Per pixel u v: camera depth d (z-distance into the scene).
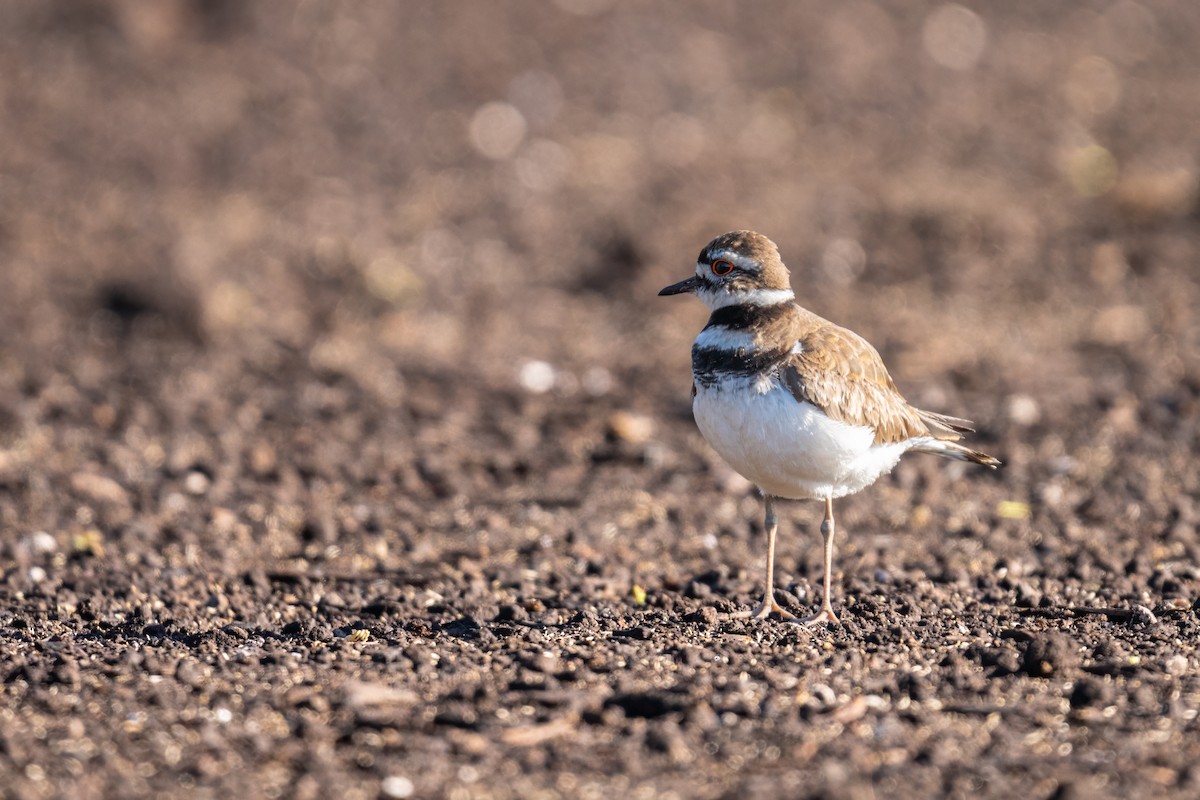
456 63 25.78
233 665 8.14
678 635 8.72
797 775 6.64
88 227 19.86
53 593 9.81
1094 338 16.47
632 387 15.62
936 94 25.94
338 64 25.56
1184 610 9.19
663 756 6.85
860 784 6.48
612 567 10.57
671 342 17.06
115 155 22.27
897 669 8.08
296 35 26.33
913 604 9.38
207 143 22.81
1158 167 22.42
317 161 22.42
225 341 16.84
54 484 12.54
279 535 11.55
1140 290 17.91
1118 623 8.98
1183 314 16.94
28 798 6.41
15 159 21.97
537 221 20.73
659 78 25.84
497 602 9.65
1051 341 16.50
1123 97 26.16
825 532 9.15
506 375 16.02
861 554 10.83
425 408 14.91
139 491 12.48
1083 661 8.11
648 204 21.12
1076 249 19.45
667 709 7.34
